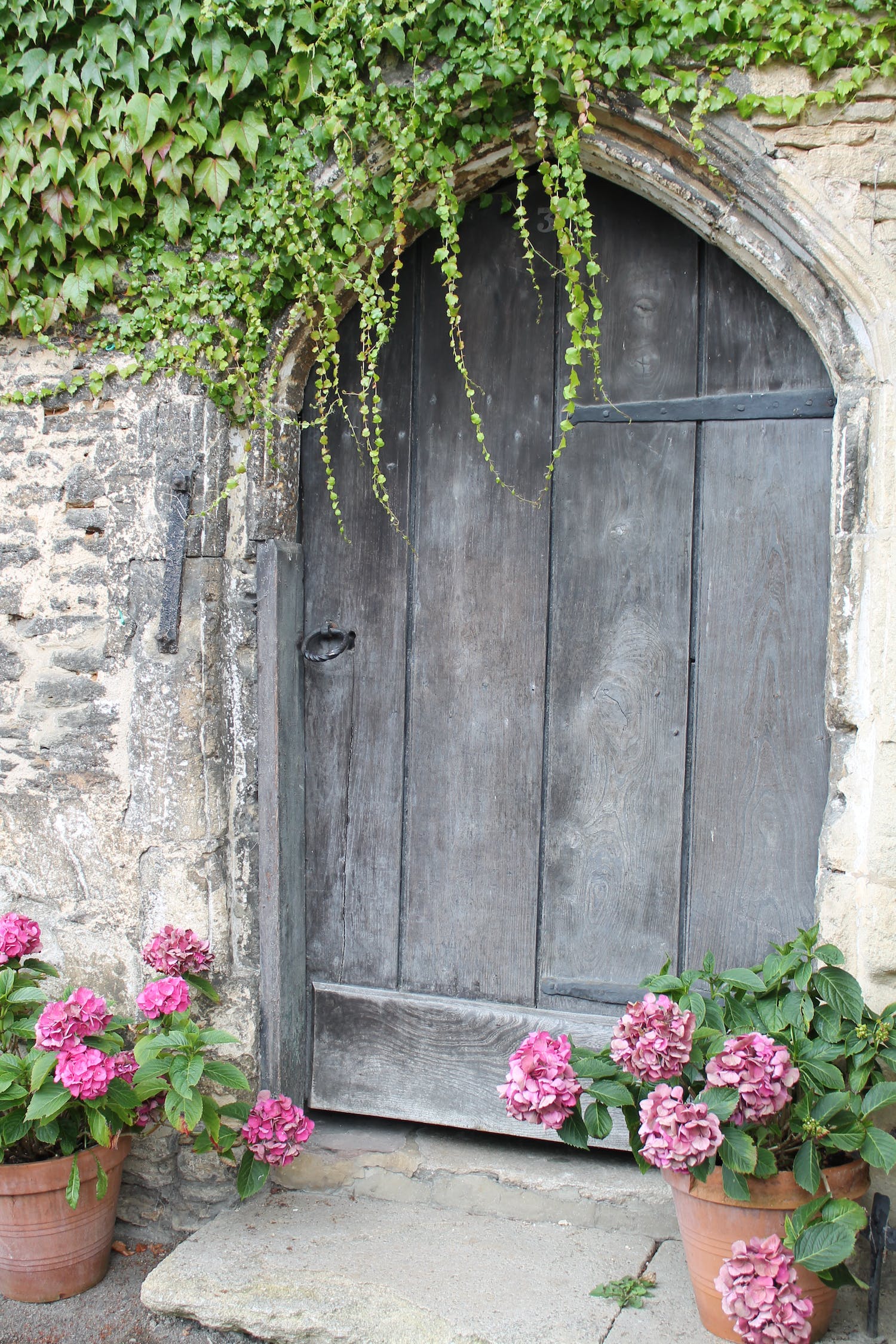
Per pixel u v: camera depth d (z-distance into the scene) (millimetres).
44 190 2420
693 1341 1927
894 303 2029
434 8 2189
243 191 2371
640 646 2428
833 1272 1848
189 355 2426
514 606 2514
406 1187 2496
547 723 2500
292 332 2451
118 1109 2180
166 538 2465
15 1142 2141
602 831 2467
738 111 2070
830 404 2273
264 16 2238
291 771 2576
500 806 2541
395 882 2625
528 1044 1983
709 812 2389
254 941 2547
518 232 2480
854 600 2105
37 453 2576
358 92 2238
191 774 2488
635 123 2160
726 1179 1817
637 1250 2244
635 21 2092
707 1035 1884
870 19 1998
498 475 2514
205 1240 2316
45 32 2344
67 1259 2268
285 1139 2314
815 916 2289
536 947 2529
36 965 2441
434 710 2582
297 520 2613
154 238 2447
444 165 2275
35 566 2588
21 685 2613
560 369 2469
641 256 2393
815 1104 1854
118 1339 2150
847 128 2041
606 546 2443
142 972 2551
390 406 2584
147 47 2322
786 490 2314
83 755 2564
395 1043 2615
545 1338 1946
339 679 2643
